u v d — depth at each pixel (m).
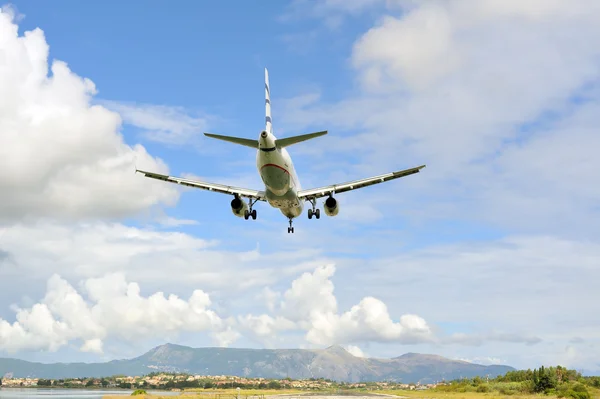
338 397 89.06
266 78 54.53
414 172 47.53
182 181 49.19
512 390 111.81
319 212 52.34
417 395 103.44
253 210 51.12
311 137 41.53
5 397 167.00
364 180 48.91
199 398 93.62
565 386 107.25
